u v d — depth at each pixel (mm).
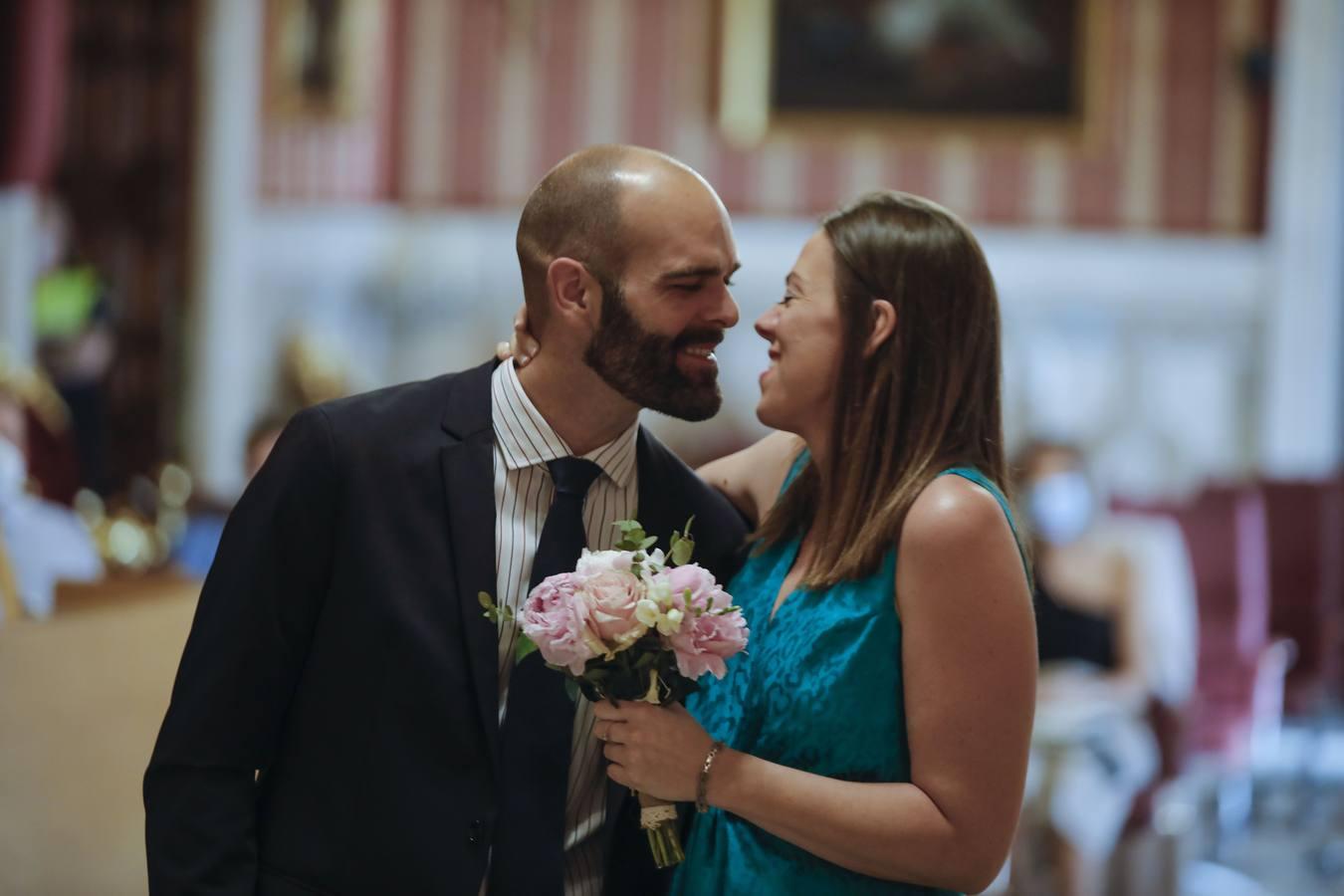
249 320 9570
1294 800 6793
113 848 2701
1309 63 9562
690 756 1883
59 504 5020
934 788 1894
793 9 10031
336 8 9602
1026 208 9961
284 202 9711
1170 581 5055
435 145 10195
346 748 1923
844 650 1977
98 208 9289
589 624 1804
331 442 1958
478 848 1897
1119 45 9883
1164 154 9852
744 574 2215
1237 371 9695
